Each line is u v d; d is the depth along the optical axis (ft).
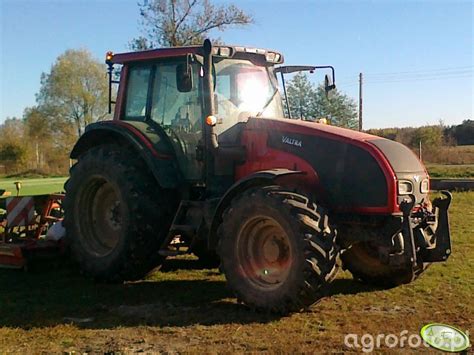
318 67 22.81
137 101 23.04
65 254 23.80
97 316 17.37
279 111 22.31
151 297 19.57
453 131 129.18
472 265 23.48
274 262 17.49
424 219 17.42
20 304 18.74
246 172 20.08
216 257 24.13
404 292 19.70
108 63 23.57
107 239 22.74
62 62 151.12
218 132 20.30
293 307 16.69
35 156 140.67
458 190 56.03
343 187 17.72
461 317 16.70
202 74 19.88
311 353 13.80
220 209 18.79
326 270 16.33
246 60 21.88
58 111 150.71
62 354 14.11
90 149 23.06
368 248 20.24
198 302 18.85
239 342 14.70
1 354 14.10
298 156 18.67
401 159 17.58
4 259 23.73
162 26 70.85
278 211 16.78
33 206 24.73
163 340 14.99
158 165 20.93
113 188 21.65
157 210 21.08
